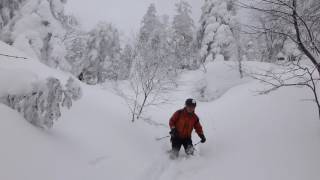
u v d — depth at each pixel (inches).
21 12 671.1
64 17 745.6
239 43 666.8
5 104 212.2
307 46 250.2
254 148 259.3
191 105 283.1
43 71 361.4
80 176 190.9
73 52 868.0
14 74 223.1
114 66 873.5
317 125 260.2
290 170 215.6
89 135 247.1
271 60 639.1
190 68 1034.7
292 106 312.3
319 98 309.7
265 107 338.0
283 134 264.4
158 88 412.2
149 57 393.1
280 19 240.4
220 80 605.9
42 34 653.9
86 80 881.5
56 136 216.4
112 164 223.9
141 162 252.1
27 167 167.5
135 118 348.5
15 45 625.9
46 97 207.9
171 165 264.8
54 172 178.4
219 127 359.9
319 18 235.9
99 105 331.3
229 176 232.7
